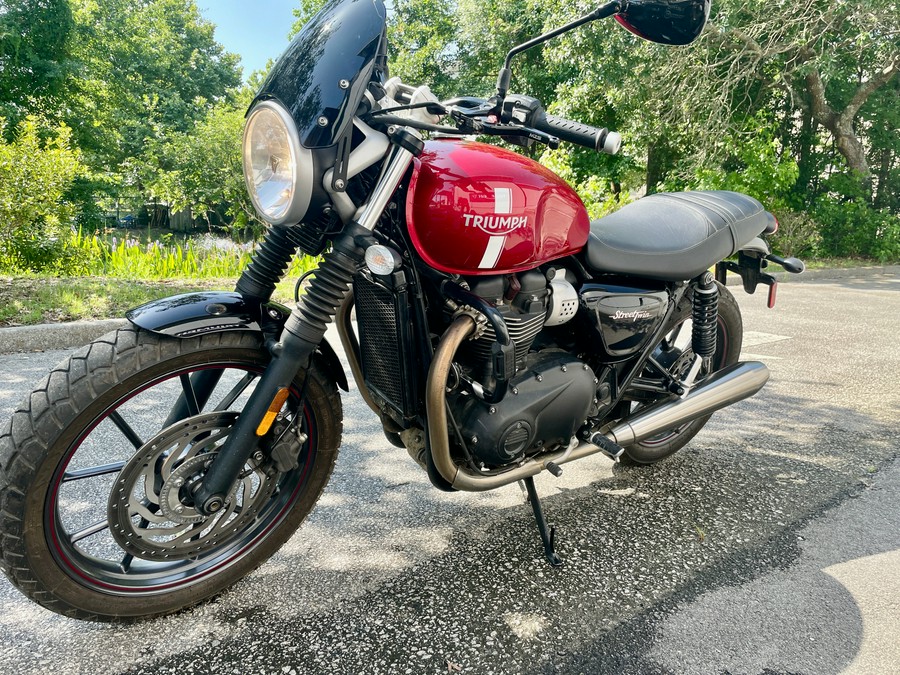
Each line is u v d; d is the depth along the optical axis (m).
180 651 1.62
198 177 20.64
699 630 1.75
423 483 2.63
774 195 12.78
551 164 10.20
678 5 1.51
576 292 1.98
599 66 12.09
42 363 4.11
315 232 1.73
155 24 34.06
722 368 2.63
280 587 1.91
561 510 2.42
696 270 2.18
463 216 1.62
